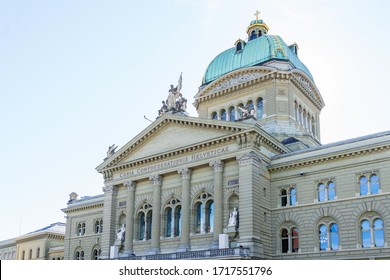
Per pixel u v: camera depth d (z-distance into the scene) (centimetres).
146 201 6378
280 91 7300
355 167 5091
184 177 5956
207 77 8219
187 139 6091
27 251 9825
